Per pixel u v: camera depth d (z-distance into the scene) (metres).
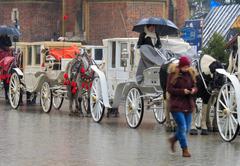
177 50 27.95
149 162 19.08
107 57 29.84
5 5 75.75
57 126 27.45
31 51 35.38
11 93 35.81
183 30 49.03
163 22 27.77
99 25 71.12
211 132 26.05
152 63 26.75
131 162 19.06
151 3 69.62
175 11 74.38
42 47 34.56
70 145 22.11
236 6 57.41
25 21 74.38
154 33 27.75
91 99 29.41
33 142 22.70
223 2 71.56
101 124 28.45
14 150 20.98
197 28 47.81
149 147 21.84
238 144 22.81
